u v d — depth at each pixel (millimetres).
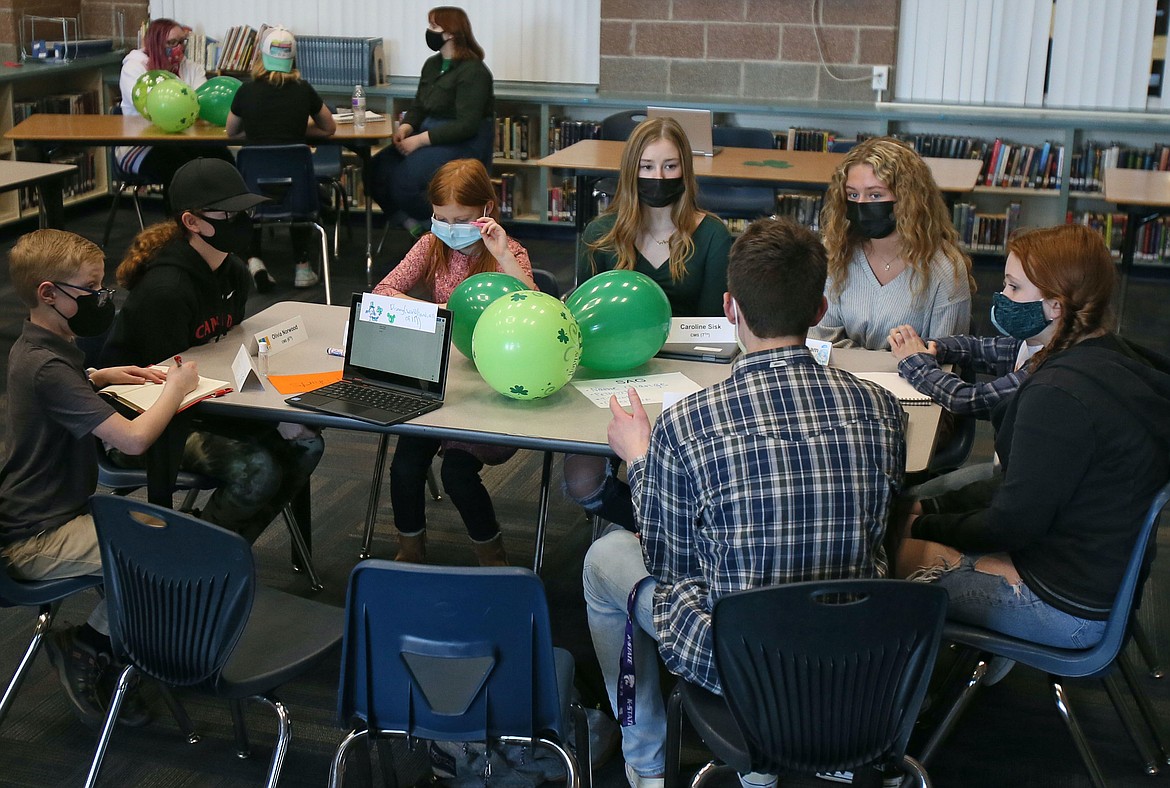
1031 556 2145
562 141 6961
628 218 3121
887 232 2992
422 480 2994
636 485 2064
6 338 5090
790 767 1878
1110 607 2072
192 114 5906
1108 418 2010
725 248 3158
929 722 2498
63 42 7242
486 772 1992
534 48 7184
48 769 2451
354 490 3803
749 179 5043
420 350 2529
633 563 2227
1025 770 2490
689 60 6859
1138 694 2469
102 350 2789
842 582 1743
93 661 2506
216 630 1960
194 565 1942
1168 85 6320
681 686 2006
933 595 1792
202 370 2668
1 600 2312
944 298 3033
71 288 2385
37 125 6000
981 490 2510
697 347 2861
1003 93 6582
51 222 4883
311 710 2674
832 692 1834
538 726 1916
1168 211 4973
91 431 2322
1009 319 2332
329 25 7387
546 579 3244
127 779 2426
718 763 2018
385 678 1887
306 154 5281
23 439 2361
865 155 2980
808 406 1862
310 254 6613
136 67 6578
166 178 6180
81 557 2367
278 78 5594
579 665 2666
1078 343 2182
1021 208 6594
